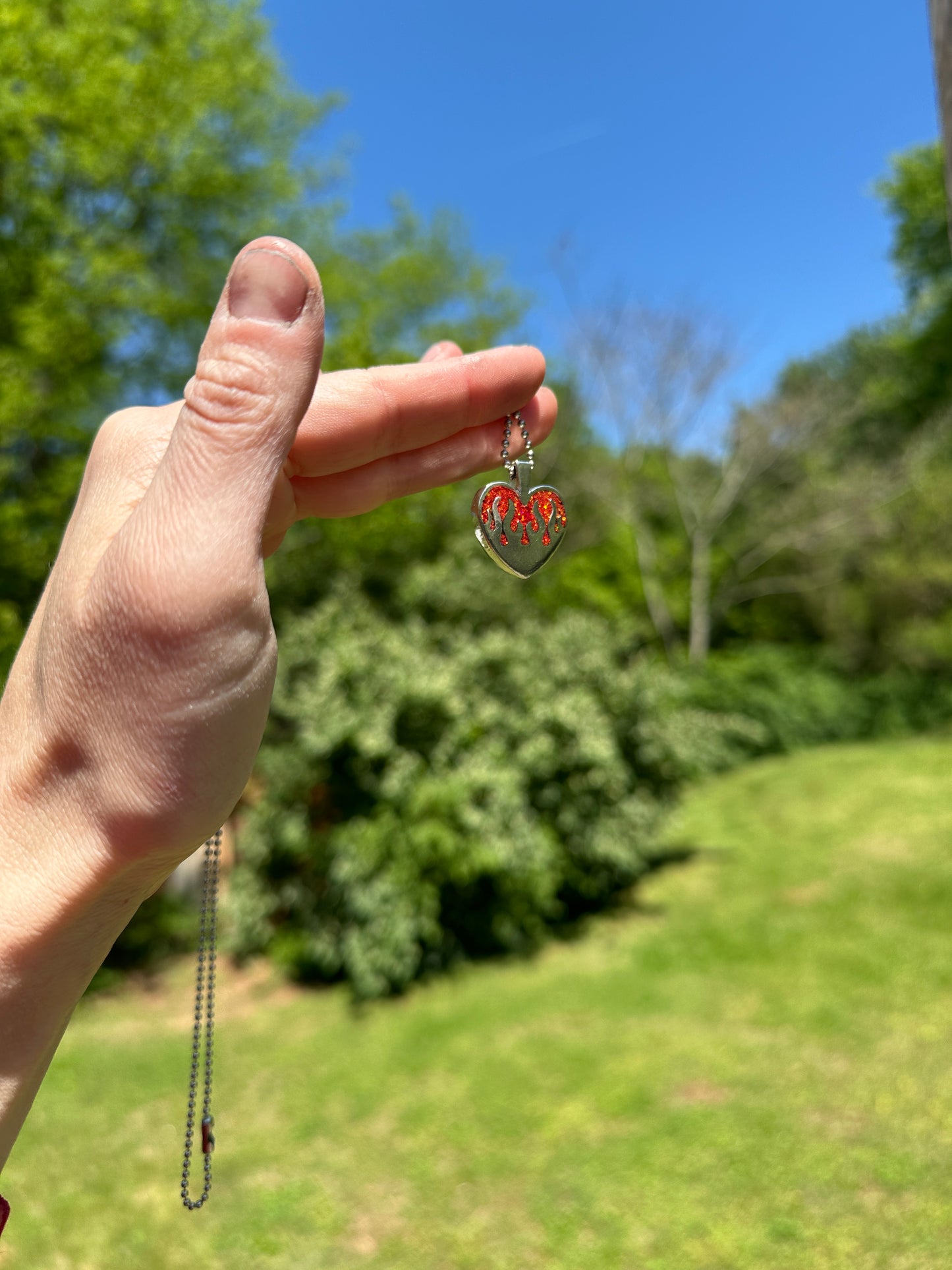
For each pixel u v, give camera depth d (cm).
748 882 768
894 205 2178
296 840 618
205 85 944
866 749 1501
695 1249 305
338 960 621
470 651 690
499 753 652
